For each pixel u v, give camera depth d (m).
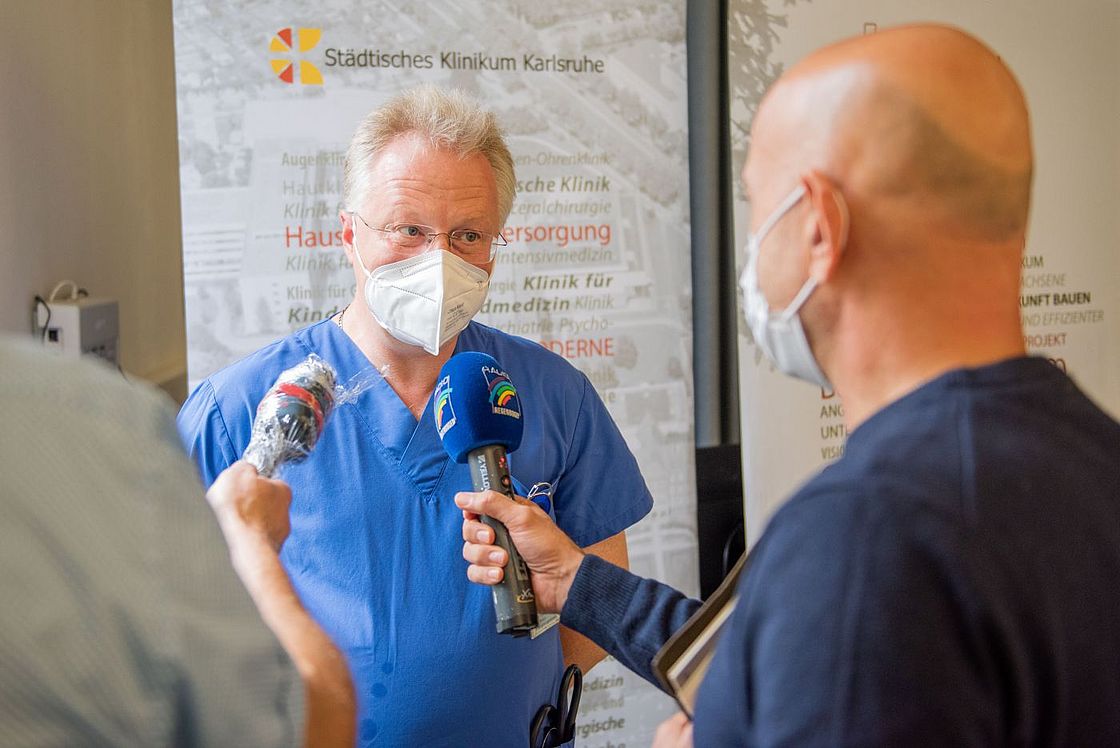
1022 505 0.85
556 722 1.82
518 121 2.59
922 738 0.79
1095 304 3.26
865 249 0.95
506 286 2.63
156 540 0.74
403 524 1.70
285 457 1.46
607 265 2.69
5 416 0.72
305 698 0.84
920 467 0.86
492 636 1.69
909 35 0.97
